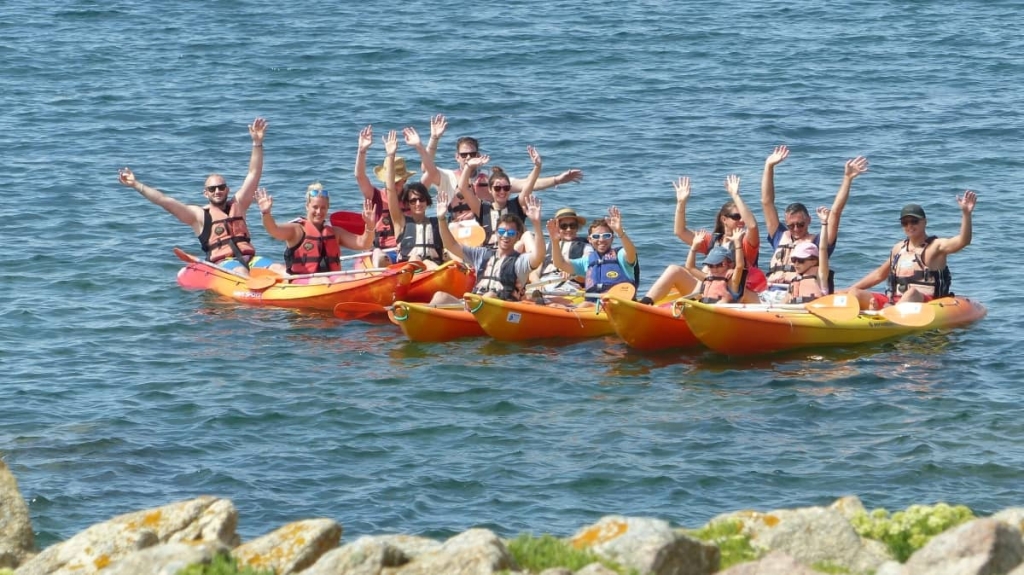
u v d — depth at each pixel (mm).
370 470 25031
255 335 34406
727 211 35062
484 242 37469
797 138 57562
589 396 29375
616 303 32250
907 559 16438
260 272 37844
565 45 77438
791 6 90062
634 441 26375
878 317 33688
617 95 65875
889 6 89750
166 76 69750
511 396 29281
